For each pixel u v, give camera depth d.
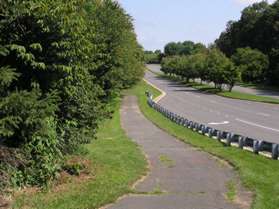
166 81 142.00
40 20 10.62
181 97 75.19
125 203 11.20
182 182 13.77
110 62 39.91
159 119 39.81
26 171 11.22
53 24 10.95
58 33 11.22
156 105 49.97
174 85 119.31
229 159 17.91
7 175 10.66
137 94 77.56
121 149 20.64
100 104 14.95
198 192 12.48
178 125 34.62
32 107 10.25
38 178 11.41
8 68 10.33
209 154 19.75
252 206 10.95
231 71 92.44
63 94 12.59
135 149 20.92
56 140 12.01
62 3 11.02
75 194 11.28
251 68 114.38
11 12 10.43
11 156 10.80
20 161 10.97
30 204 10.24
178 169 16.02
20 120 10.25
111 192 11.71
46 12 10.61
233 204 11.28
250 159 17.92
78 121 13.86
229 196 12.05
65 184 12.08
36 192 11.12
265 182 13.55
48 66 11.41
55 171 11.91
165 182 13.72
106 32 38.94
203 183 13.66
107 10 39.69
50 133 11.43
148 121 38.31
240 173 14.98
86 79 13.52
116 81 42.88
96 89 14.75
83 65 12.85
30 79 11.46
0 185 10.49
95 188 11.94
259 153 19.69
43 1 10.70
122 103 58.16
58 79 11.89
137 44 70.56
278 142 26.47
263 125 36.44
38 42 11.17
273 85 110.31
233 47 157.50
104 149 20.20
